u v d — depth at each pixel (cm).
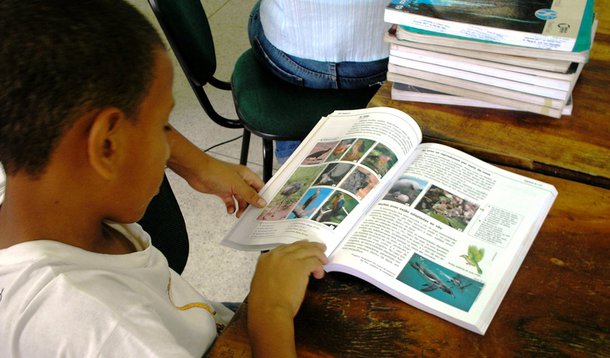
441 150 80
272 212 76
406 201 73
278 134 134
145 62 50
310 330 63
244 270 162
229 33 249
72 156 49
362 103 137
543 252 67
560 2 82
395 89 91
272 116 135
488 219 70
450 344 60
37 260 51
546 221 70
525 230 69
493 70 82
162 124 55
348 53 132
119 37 47
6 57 44
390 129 83
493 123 85
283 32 132
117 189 54
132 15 50
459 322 61
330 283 67
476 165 77
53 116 46
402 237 68
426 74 88
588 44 75
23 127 46
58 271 51
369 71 135
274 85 142
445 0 85
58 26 45
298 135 134
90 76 45
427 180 75
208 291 158
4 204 54
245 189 92
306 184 79
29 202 52
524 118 85
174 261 98
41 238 53
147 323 52
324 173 79
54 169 49
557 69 77
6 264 51
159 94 53
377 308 64
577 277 64
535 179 76
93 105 47
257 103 138
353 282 67
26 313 49
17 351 50
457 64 84
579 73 89
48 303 50
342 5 122
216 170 93
